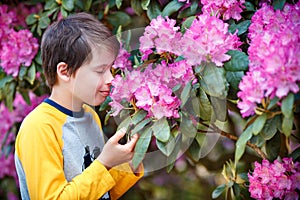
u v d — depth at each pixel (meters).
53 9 2.18
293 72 1.36
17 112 2.72
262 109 1.45
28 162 1.60
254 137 1.71
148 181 3.35
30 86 2.39
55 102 1.67
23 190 1.69
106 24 2.27
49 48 1.67
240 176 1.89
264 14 1.63
